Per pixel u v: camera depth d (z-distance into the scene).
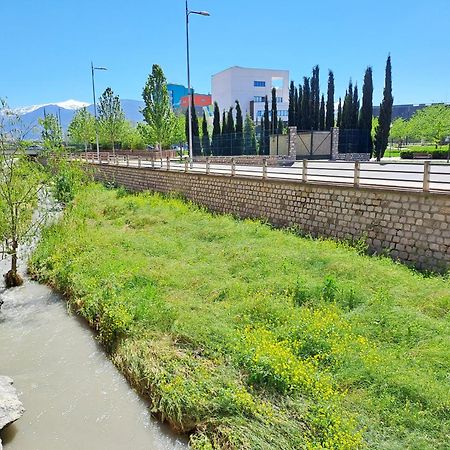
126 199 22.16
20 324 9.48
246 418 5.45
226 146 39.88
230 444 5.14
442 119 45.22
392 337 6.88
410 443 4.70
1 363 7.82
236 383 6.02
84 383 7.14
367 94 37.31
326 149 32.09
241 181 16.95
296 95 42.78
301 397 5.61
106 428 6.00
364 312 7.69
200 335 7.43
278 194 15.14
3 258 13.27
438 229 10.12
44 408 6.46
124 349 7.63
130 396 6.73
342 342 6.70
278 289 8.91
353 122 39.41
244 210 16.98
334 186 12.81
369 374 5.86
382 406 5.27
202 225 15.71
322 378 5.85
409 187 10.95
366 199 11.89
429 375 5.75
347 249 11.70
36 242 14.51
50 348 8.38
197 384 6.16
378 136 36.03
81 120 55.12
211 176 18.89
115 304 8.92
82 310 9.61
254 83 72.25
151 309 8.52
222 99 74.44
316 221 13.65
